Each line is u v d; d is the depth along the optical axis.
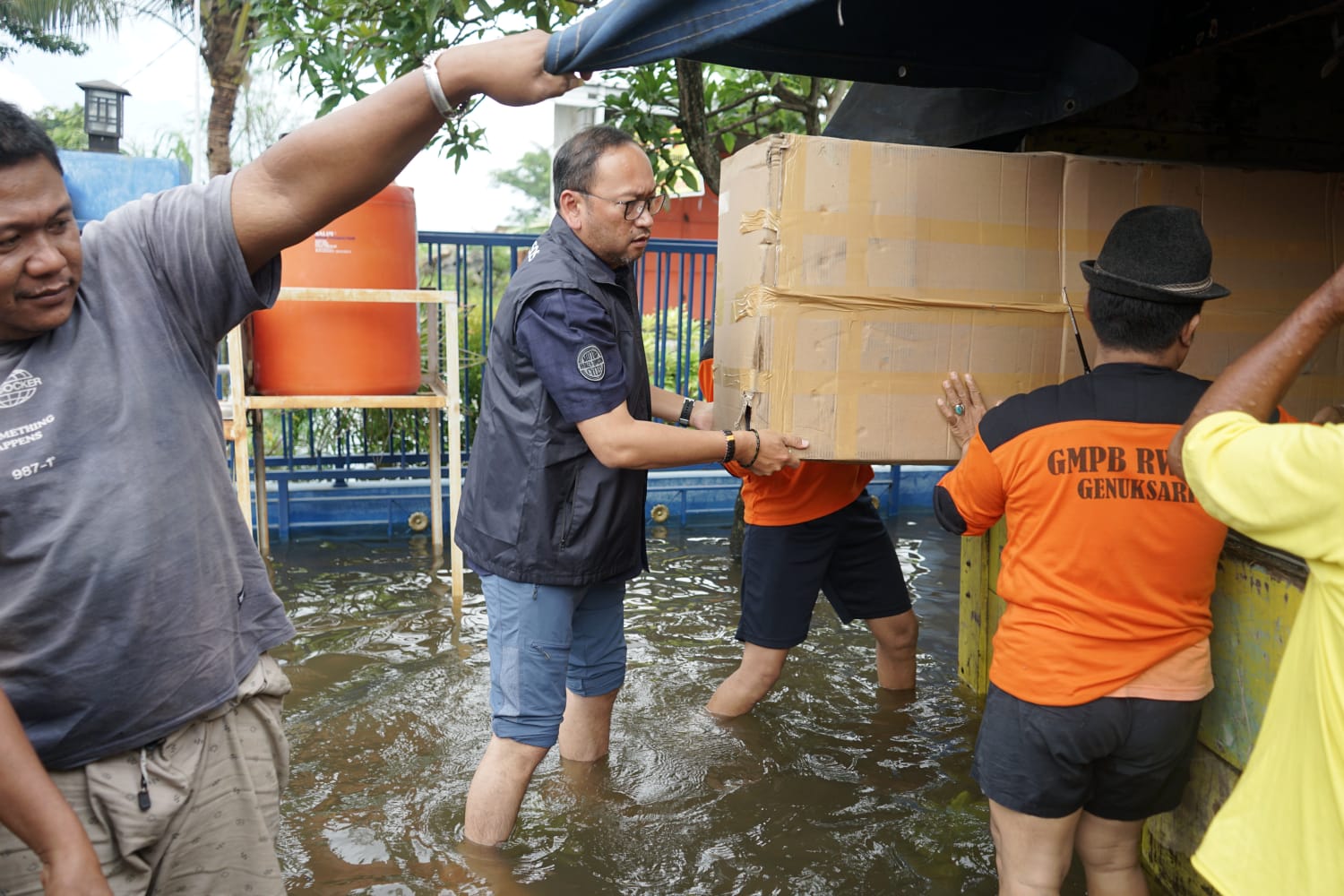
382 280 5.36
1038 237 2.87
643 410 3.03
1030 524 2.32
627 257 2.88
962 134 3.67
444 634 4.86
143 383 1.59
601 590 3.33
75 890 1.40
